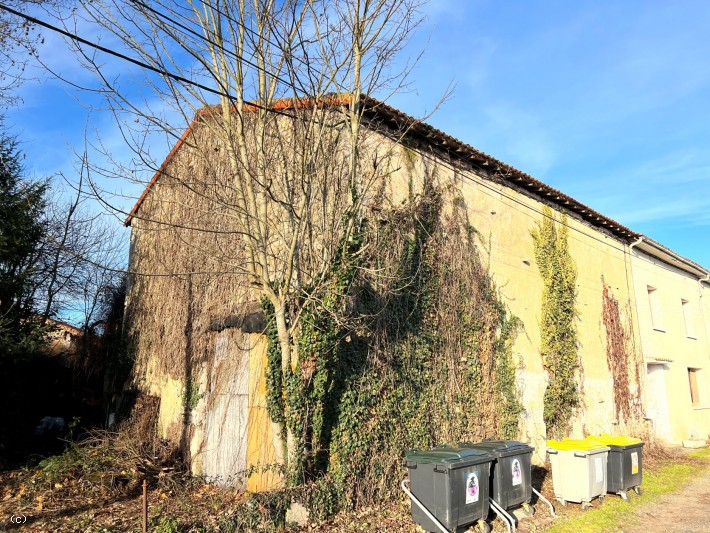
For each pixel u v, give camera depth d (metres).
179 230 12.38
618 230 18.11
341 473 7.84
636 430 16.94
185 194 12.15
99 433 12.08
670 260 22.03
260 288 7.50
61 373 16.64
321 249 7.85
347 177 8.62
